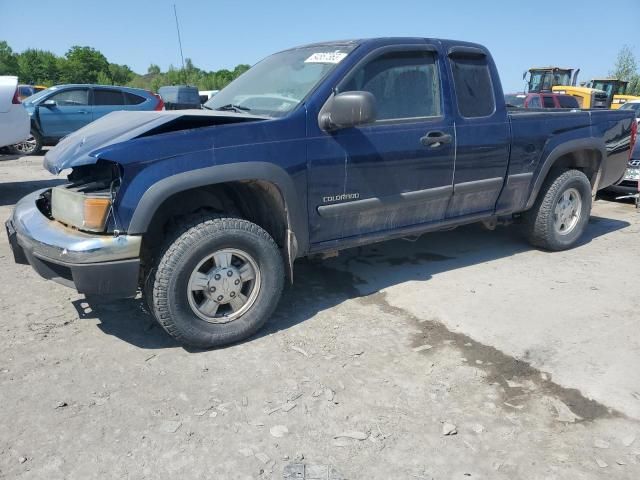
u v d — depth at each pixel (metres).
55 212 3.42
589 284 4.50
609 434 2.64
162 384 3.03
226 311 3.47
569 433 2.65
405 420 2.75
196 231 3.20
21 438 2.58
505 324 3.76
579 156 5.39
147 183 3.03
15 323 3.73
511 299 4.18
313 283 4.52
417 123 4.02
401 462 2.46
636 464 2.44
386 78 3.92
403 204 4.06
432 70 4.16
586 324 3.75
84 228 3.12
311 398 2.92
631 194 7.79
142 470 2.39
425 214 4.30
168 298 3.19
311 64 3.91
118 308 3.98
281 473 2.38
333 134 3.62
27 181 9.45
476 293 4.30
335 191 3.70
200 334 3.31
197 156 3.14
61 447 2.53
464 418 2.76
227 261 3.37
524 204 4.95
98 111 13.95
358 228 3.96
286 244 3.62
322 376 3.12
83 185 3.42
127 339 3.54
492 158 4.51
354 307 4.05
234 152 3.25
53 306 4.02
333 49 3.94
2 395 2.91
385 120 3.89
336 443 2.58
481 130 4.38
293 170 3.46
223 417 2.75
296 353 3.38
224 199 3.71
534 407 2.85
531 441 2.60
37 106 13.19
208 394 2.95
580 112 5.23
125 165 2.97
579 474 2.38
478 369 3.20
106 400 2.88
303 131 3.50
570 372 3.16
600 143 5.34
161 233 3.43
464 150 4.29
